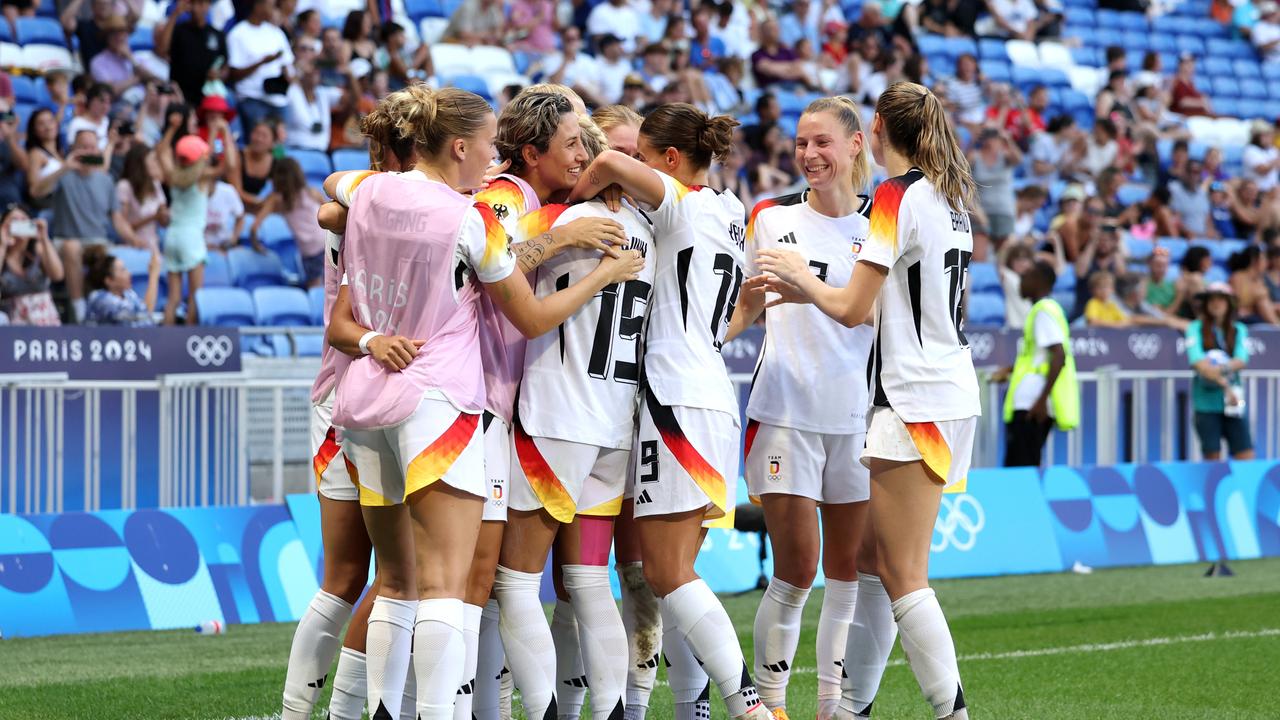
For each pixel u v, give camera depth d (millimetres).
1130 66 37812
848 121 8820
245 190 22156
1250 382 22641
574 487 7746
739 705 7695
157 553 14367
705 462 7820
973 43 34219
